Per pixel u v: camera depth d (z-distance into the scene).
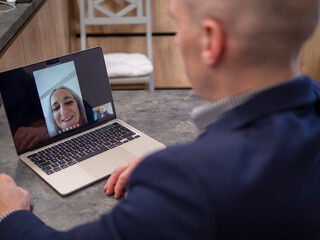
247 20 0.53
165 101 1.45
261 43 0.54
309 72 3.20
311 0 0.53
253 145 0.54
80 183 1.03
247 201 0.51
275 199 0.52
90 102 1.26
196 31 0.57
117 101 1.45
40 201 0.99
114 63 2.78
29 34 1.99
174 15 0.60
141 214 0.53
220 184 0.51
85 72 1.25
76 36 3.17
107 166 1.09
